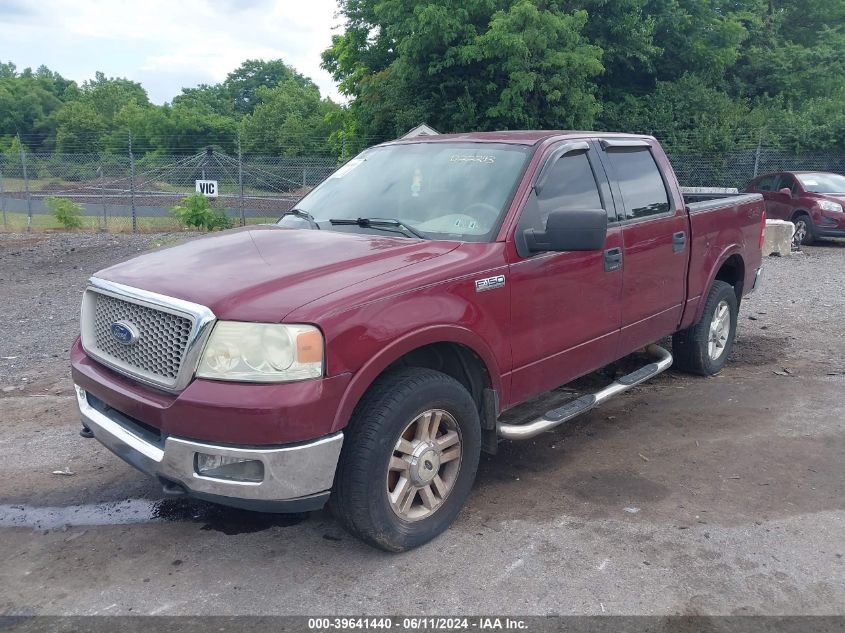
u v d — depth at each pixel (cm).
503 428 396
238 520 391
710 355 618
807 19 3244
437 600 316
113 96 8775
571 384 597
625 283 476
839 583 328
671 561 345
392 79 2300
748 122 2486
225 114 9569
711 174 2444
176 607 314
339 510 331
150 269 358
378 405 326
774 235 1434
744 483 429
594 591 322
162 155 2933
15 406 571
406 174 451
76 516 398
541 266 404
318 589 326
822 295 1005
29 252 1574
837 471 444
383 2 2158
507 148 437
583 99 2088
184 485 313
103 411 366
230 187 2506
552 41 2033
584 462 460
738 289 654
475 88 2150
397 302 329
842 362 674
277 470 299
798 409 550
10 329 830
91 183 3216
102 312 362
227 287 319
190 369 305
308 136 5081
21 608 315
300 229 427
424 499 357
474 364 382
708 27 2645
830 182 1652
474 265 367
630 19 2300
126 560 352
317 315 303
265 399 294
